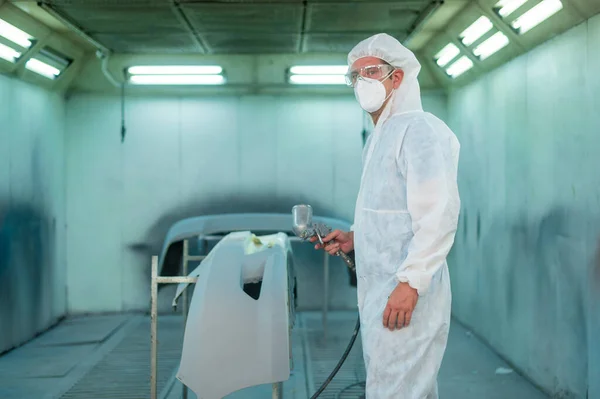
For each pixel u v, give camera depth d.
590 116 3.22
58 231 6.11
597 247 3.15
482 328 5.17
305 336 5.41
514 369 4.40
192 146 6.37
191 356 2.51
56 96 6.00
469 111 5.48
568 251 3.50
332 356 4.80
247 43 5.31
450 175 1.98
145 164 6.36
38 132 5.56
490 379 4.19
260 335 2.52
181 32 4.88
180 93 6.32
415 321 2.04
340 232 2.39
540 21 3.64
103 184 6.34
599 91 3.12
